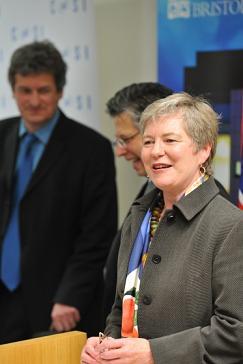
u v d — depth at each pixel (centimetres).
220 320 186
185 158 202
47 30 404
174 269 198
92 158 359
